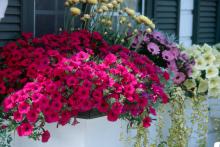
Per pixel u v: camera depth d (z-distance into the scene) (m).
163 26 3.87
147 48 3.26
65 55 2.76
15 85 2.65
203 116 3.49
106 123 2.71
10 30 2.91
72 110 2.45
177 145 3.30
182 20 4.11
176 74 3.29
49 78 2.52
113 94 2.50
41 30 3.21
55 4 3.29
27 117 2.35
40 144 2.69
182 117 3.30
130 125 2.73
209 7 4.33
